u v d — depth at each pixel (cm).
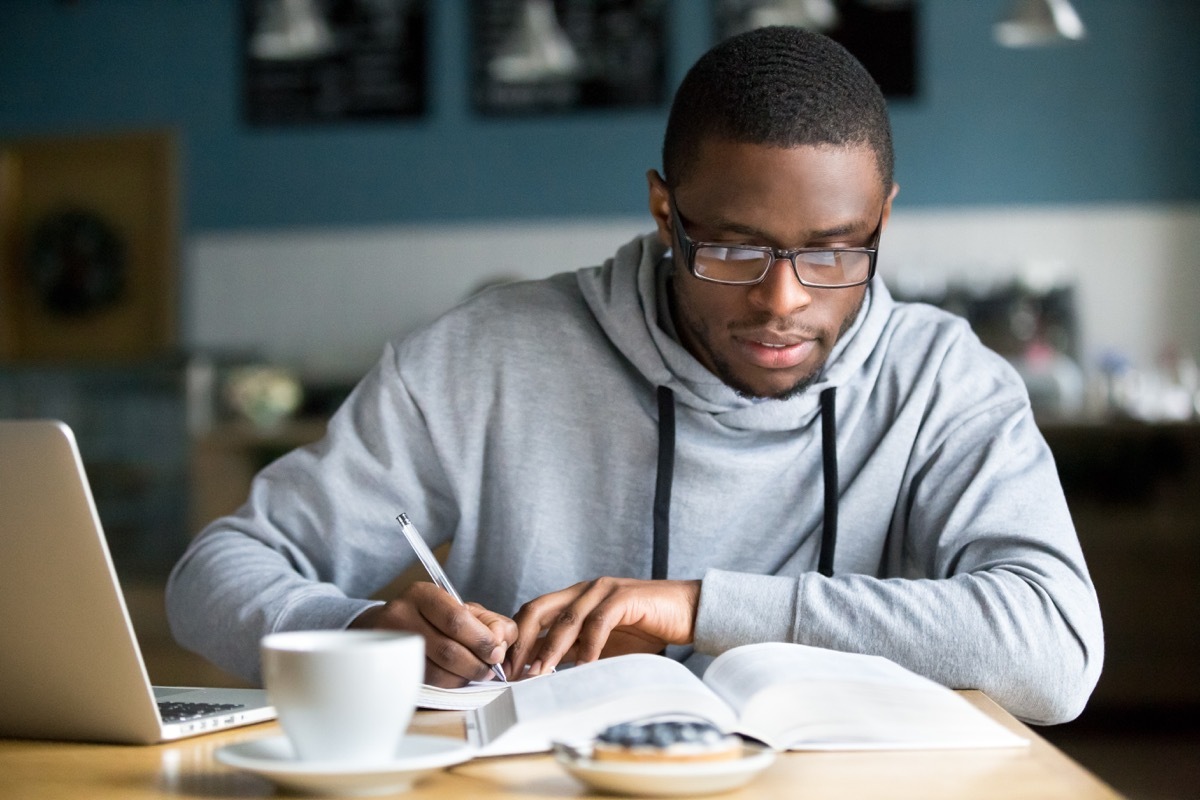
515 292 154
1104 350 536
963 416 142
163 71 575
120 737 99
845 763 88
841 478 146
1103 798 79
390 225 566
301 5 536
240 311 572
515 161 562
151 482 475
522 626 115
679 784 78
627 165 557
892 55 540
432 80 565
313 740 80
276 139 571
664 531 143
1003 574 118
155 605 468
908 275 525
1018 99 539
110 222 582
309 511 145
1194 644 397
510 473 147
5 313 586
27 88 581
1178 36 535
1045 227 538
